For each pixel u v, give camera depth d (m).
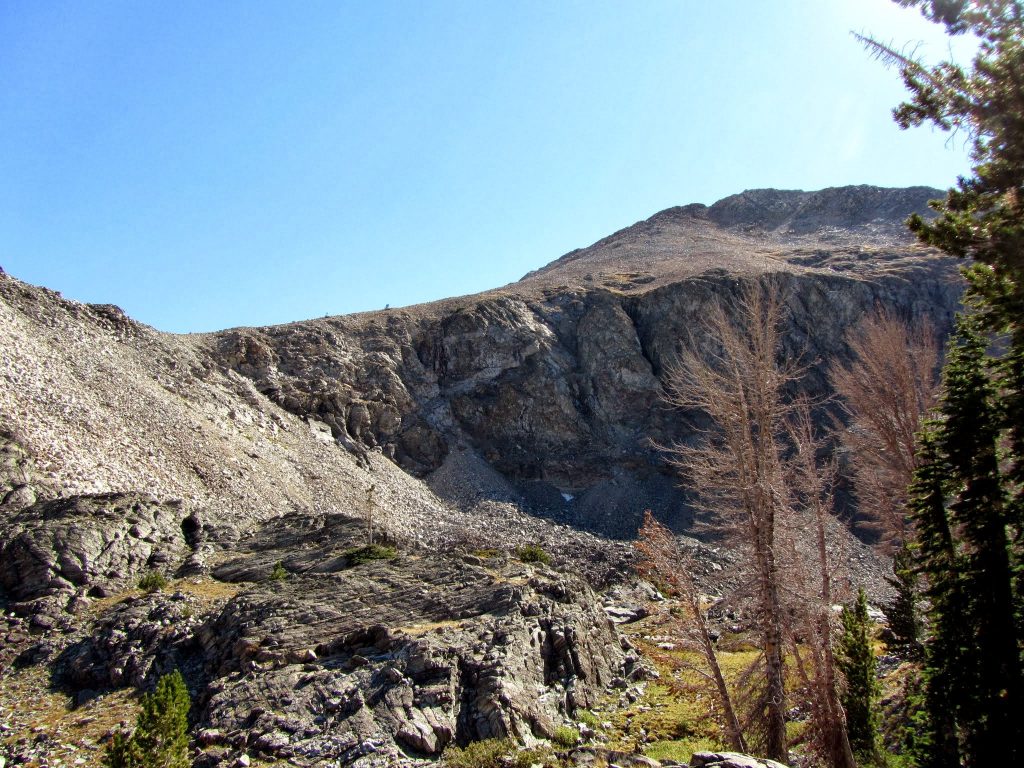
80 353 61.34
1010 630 15.87
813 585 20.27
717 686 20.94
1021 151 13.54
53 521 36.56
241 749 19.47
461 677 22.28
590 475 85.56
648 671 28.11
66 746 20.84
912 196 172.25
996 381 16.69
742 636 24.11
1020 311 14.25
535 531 69.75
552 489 84.88
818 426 77.12
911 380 35.88
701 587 42.22
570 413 91.38
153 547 38.56
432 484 81.00
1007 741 15.02
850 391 40.41
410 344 97.12
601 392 93.44
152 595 31.73
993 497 16.58
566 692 24.23
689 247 157.00
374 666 22.77
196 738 20.11
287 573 35.31
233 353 81.56
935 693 16.42
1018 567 16.67
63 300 70.25
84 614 31.09
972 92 13.89
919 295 99.25
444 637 24.16
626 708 24.84
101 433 49.69
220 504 50.47
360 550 35.81
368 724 20.09
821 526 20.36
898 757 19.53
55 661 27.55
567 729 21.78
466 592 28.64
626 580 49.41
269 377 81.06
